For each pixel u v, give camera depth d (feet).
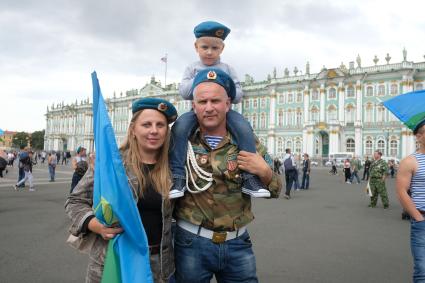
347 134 190.90
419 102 13.15
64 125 348.38
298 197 52.37
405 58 177.17
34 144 416.67
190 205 8.50
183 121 8.79
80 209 8.13
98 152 7.81
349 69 191.93
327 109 197.88
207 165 8.45
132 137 8.66
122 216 7.49
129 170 8.34
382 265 18.62
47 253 20.07
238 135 8.70
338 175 117.29
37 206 37.65
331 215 35.32
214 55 10.56
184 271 8.52
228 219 8.41
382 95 182.19
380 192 41.14
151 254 8.30
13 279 15.89
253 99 234.79
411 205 12.04
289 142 211.41
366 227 29.07
